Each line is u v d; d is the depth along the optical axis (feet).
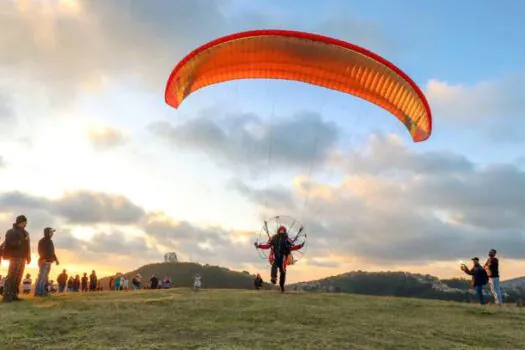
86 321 44.52
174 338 39.29
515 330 48.11
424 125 81.41
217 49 80.28
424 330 46.11
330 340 39.86
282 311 51.16
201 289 77.15
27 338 38.60
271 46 81.41
